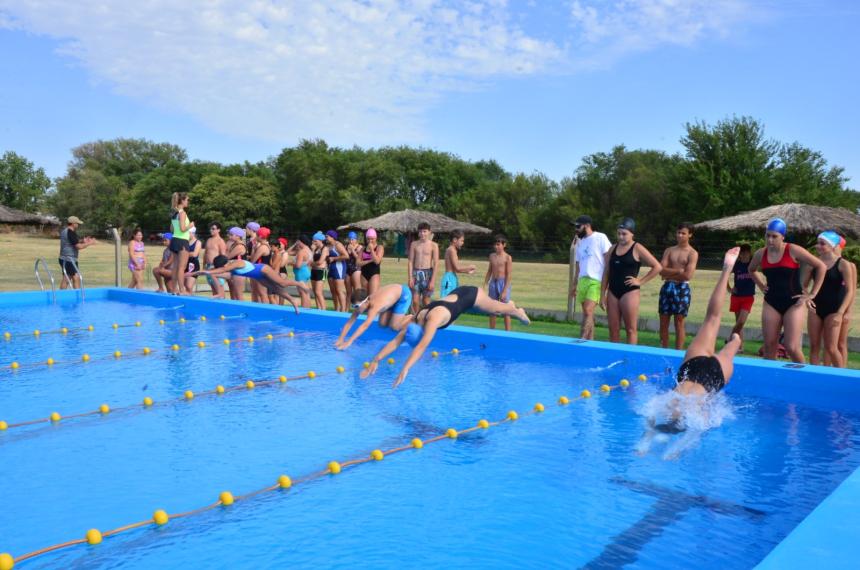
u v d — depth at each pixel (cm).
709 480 462
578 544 367
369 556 354
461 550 361
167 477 471
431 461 503
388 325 696
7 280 2197
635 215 4856
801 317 716
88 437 562
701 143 4403
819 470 480
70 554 358
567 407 652
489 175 8000
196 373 806
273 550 362
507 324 1056
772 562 261
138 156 10462
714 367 554
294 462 502
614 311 880
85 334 1094
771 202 4081
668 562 347
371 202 6306
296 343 1006
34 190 8819
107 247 5203
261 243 1459
